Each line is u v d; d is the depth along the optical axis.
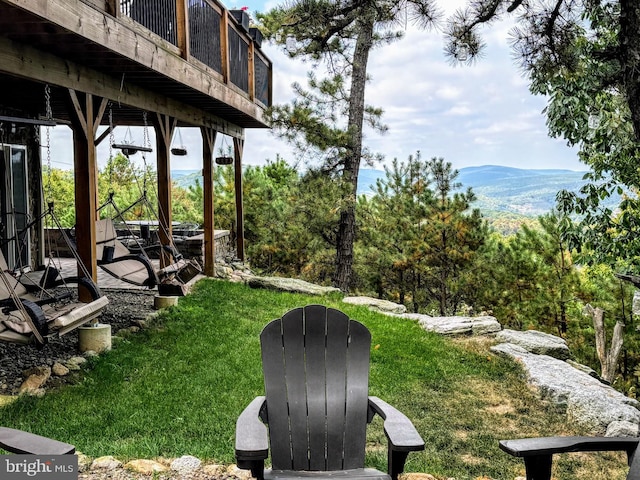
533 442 2.11
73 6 4.21
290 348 2.83
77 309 4.57
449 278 12.80
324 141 11.75
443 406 4.94
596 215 9.89
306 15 6.80
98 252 6.70
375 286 13.84
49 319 4.21
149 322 6.68
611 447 2.14
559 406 5.10
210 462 3.23
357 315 8.27
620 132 9.08
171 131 8.20
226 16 8.52
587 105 8.56
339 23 6.86
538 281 11.80
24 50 4.63
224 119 10.83
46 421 3.89
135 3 5.64
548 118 8.98
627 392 10.70
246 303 8.48
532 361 6.28
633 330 11.16
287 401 2.72
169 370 5.16
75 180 5.75
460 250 12.41
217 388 4.78
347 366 2.84
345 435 2.68
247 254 15.27
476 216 12.43
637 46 5.53
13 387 4.47
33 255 9.56
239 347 6.06
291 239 14.87
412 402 4.98
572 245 9.95
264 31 12.34
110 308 7.19
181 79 6.60
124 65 5.64
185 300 8.01
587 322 11.28
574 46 6.07
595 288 11.65
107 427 3.83
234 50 9.32
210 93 7.76
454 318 8.17
